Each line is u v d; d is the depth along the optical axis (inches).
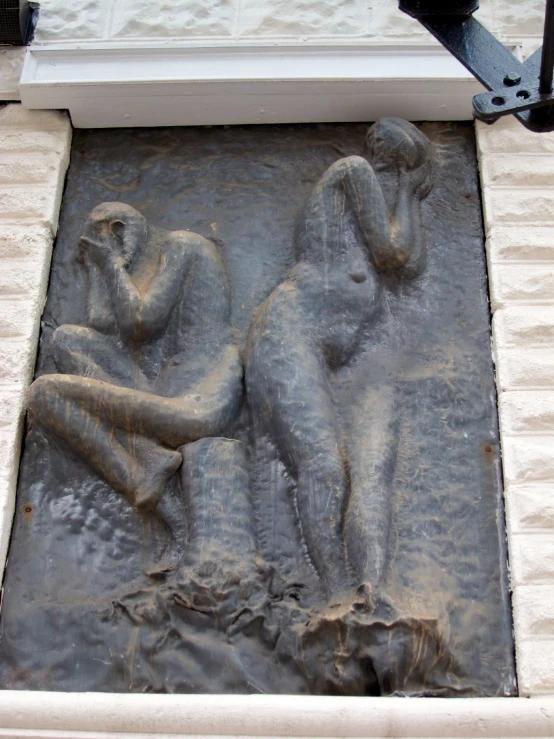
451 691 135.9
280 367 153.5
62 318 165.8
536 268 167.8
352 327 159.2
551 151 178.9
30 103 182.7
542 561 143.5
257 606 139.1
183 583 139.8
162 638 139.1
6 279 167.0
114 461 148.3
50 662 139.7
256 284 167.6
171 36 189.0
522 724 129.0
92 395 149.5
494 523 148.5
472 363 160.7
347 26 189.0
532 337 161.5
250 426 153.4
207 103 181.9
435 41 181.2
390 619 134.6
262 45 182.1
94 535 148.0
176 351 158.7
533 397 156.2
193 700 130.2
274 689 135.9
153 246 169.8
